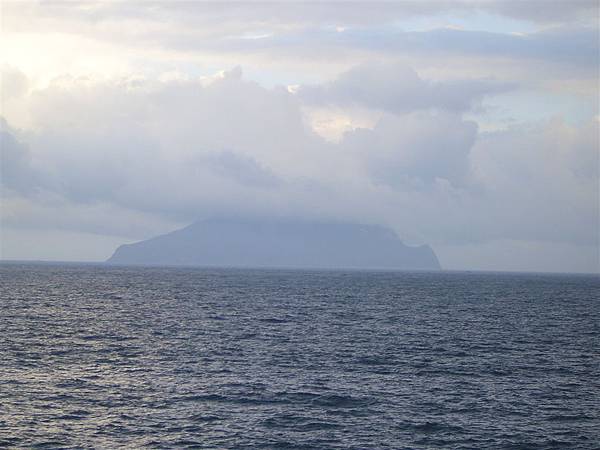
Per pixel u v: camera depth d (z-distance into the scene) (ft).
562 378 164.96
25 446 102.12
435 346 214.28
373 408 129.29
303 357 186.70
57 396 132.77
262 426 115.65
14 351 185.68
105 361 174.50
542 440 111.75
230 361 177.58
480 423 121.08
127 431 111.04
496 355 199.11
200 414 121.90
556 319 323.37
